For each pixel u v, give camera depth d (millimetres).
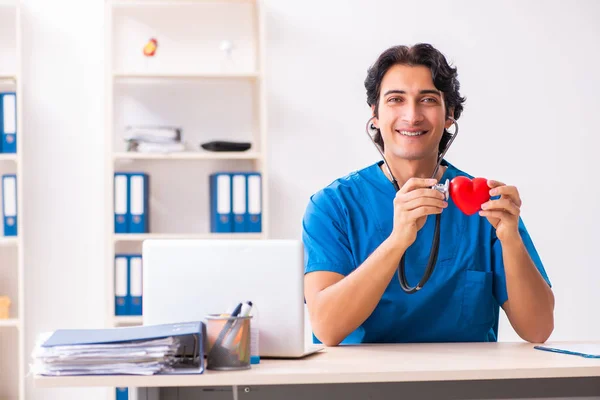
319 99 3773
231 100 3754
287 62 3760
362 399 1547
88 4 3658
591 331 3855
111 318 3377
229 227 3496
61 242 3623
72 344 1334
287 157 3750
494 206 1660
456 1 3834
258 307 1543
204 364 1417
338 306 1731
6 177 3432
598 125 3887
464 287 1919
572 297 3854
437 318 1916
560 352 1614
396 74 1880
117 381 1327
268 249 1549
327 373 1356
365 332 1912
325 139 3773
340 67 3787
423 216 1712
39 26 3633
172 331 1375
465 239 1938
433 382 1560
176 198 3705
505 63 3850
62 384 1320
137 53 3703
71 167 3639
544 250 3852
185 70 3729
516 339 3754
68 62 3645
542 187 3852
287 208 3744
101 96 3660
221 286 1544
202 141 3732
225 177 3496
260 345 1538
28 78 3623
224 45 3621
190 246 1547
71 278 3623
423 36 3824
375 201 1978
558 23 3875
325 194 1989
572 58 3881
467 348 1706
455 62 3834
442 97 1891
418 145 1885
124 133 3674
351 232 1950
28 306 3594
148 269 1545
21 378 3334
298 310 1546
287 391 1532
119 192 3439
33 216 3611
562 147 3865
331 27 3783
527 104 3855
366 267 1714
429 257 1810
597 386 1587
